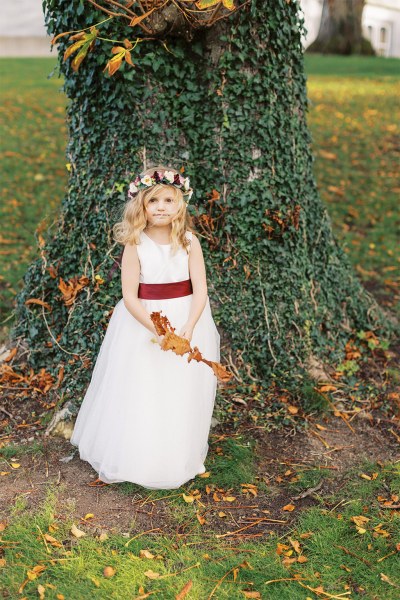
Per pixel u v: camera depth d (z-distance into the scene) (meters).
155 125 3.69
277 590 2.61
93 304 3.88
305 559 2.77
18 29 23.14
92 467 3.36
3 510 3.03
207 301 3.32
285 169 3.95
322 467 3.43
